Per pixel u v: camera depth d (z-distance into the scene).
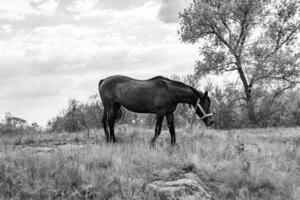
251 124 20.59
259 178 6.76
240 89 22.81
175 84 9.48
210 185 6.51
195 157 7.41
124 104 9.88
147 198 5.48
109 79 10.34
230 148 9.01
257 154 8.59
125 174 6.35
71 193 5.64
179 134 12.21
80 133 12.51
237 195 6.21
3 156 7.27
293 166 7.84
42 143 10.50
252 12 23.88
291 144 10.95
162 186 5.91
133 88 9.60
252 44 23.94
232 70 24.61
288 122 21.33
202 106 9.60
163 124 15.77
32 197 5.49
